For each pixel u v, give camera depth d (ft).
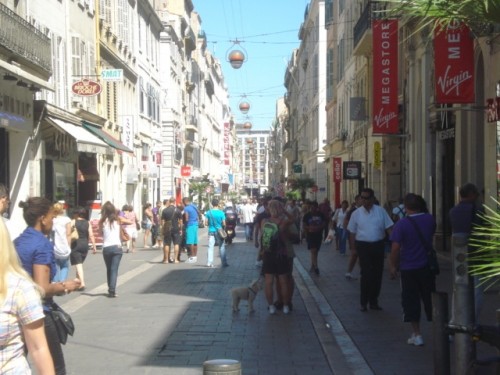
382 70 86.74
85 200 108.78
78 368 28.50
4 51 68.85
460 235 19.01
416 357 29.81
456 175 67.62
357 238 41.50
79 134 90.99
